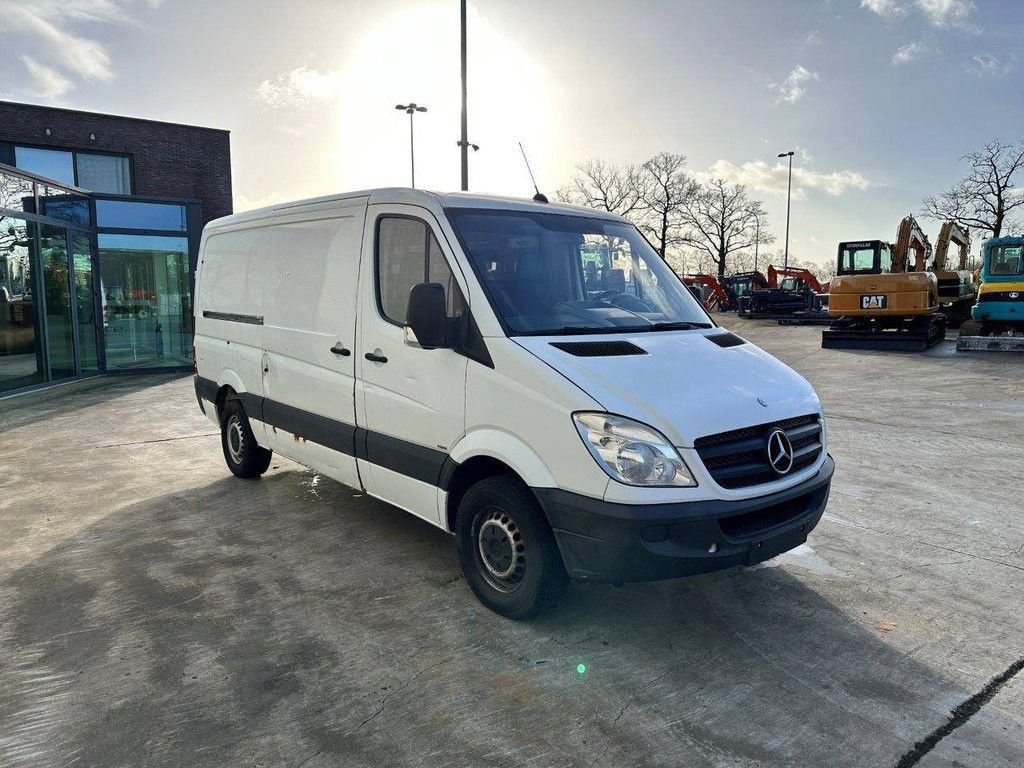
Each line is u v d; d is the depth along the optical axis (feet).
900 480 21.50
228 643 11.73
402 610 12.89
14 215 37.78
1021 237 62.95
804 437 12.50
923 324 63.16
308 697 10.26
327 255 16.14
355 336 15.14
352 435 15.31
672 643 11.84
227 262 20.63
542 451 11.27
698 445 10.74
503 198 14.82
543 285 13.42
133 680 10.64
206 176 80.79
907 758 9.07
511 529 12.19
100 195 45.39
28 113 70.38
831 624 12.54
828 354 60.34
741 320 122.52
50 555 15.38
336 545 15.98
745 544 11.02
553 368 11.36
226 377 20.62
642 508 10.43
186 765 8.84
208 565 14.87
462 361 12.57
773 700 10.28
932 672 11.06
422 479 13.64
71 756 8.98
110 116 74.69
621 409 10.71
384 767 8.84
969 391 38.45
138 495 19.76
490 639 11.89
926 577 14.53
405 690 10.43
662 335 13.41
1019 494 20.10
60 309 42.52
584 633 12.12
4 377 37.29
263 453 20.84
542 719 9.81
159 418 31.65
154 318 48.57
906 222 73.05
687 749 9.22
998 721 9.85
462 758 9.02
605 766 8.89
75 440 26.99
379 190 15.01
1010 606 13.29
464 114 58.59
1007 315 63.67
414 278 13.80
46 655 11.32
